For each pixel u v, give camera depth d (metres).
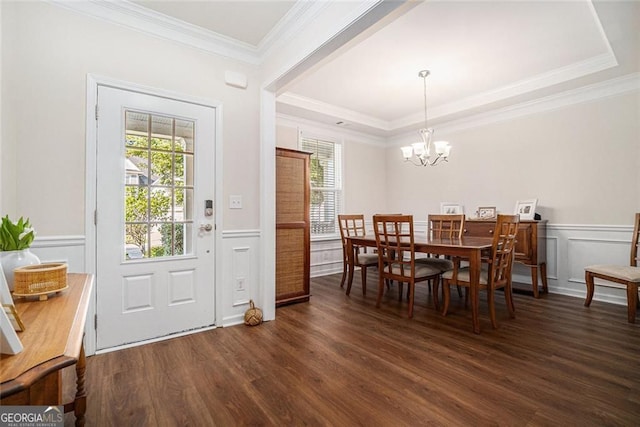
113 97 2.24
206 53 2.66
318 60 2.35
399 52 3.00
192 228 2.58
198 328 2.60
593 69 3.16
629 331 2.56
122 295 2.27
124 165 2.29
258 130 2.95
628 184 3.31
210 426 1.42
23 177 1.92
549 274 3.88
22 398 0.71
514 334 2.51
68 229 2.06
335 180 5.25
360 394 1.67
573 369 1.93
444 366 1.98
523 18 2.46
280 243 3.29
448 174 4.94
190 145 2.59
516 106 4.11
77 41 2.12
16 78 1.90
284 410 1.54
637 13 2.21
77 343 0.74
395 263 3.36
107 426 1.41
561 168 3.77
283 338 2.44
